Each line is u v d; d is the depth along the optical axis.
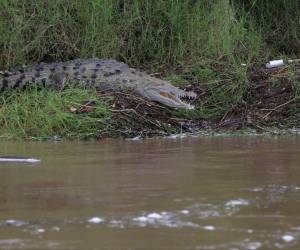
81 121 21.17
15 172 12.95
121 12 28.06
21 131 20.84
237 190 10.68
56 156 15.70
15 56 26.94
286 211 9.17
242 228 8.29
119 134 20.94
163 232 8.13
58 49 27.56
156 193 10.48
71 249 7.46
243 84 24.59
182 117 22.91
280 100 23.88
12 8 26.67
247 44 28.56
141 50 28.02
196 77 25.91
